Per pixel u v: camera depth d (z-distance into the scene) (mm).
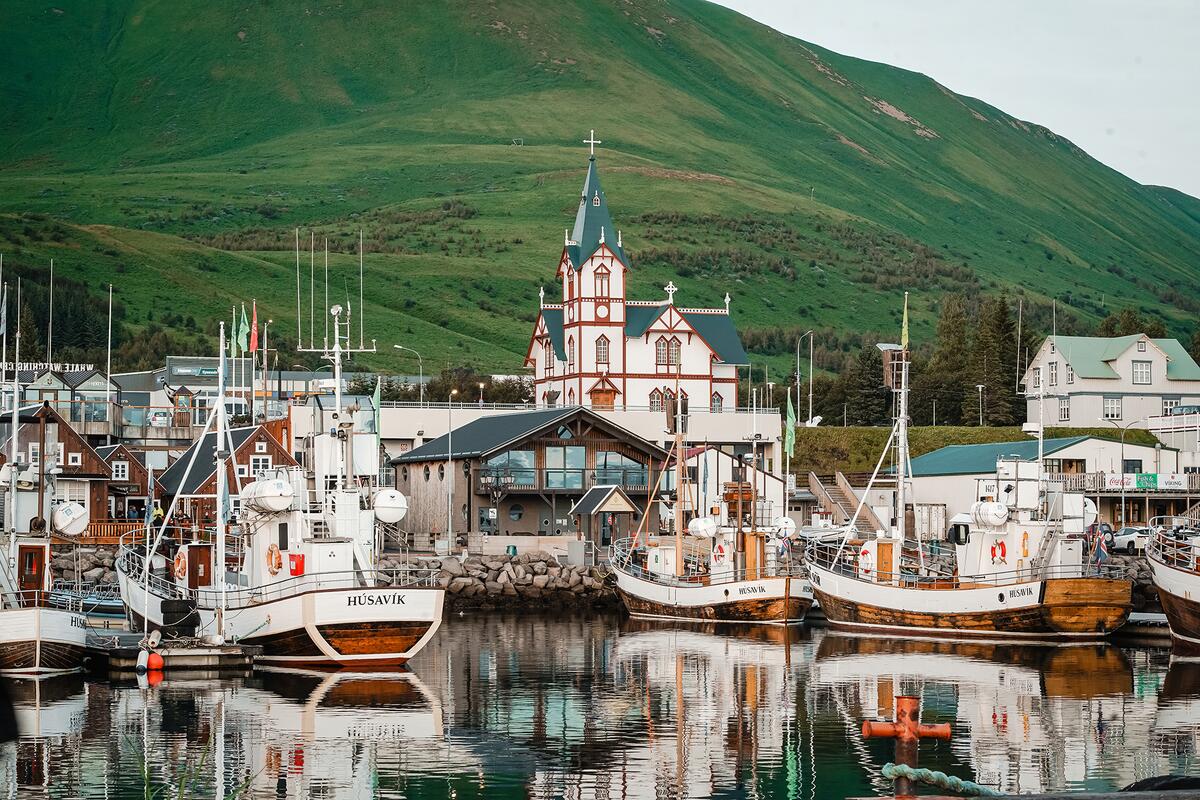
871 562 90438
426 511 139625
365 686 66938
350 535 74000
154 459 149375
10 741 54219
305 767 50531
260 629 72438
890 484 146000
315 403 80000
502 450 127500
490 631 92562
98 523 118312
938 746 54188
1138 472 141375
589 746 54281
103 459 122938
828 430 167750
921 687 67375
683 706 62469
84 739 54531
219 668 70750
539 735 56156
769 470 155125
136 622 79312
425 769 50531
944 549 119188
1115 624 84875
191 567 79688
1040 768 50469
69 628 70375
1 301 82812
